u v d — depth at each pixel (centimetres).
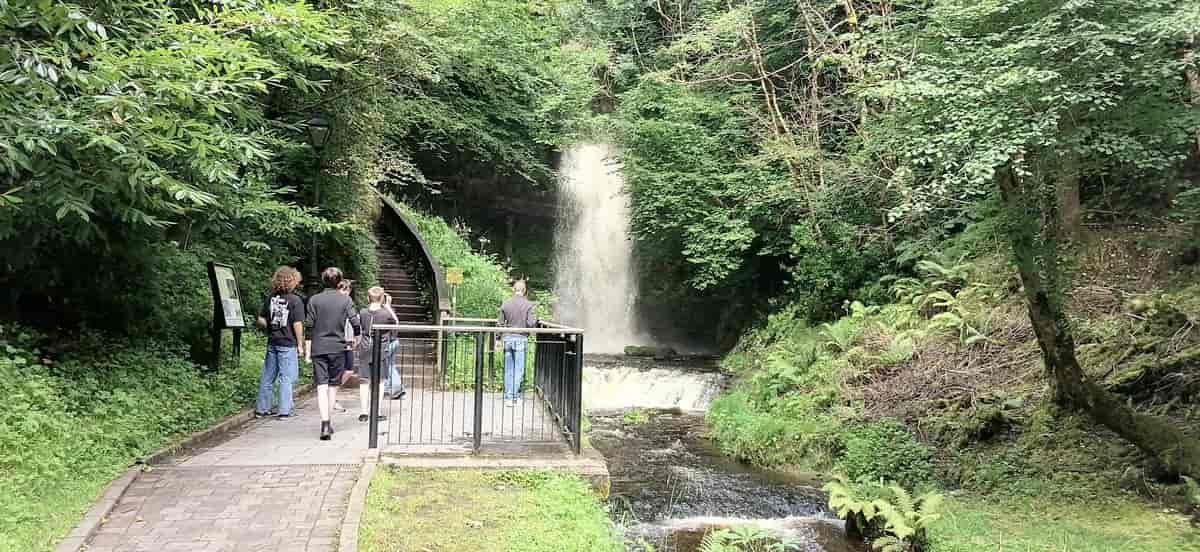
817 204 1559
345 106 1151
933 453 934
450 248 1842
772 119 1677
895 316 1320
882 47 894
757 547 698
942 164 627
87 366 705
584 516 518
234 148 615
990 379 1039
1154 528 643
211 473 569
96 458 549
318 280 1206
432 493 539
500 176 2497
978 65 634
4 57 485
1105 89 607
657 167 1878
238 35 734
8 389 558
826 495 888
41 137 467
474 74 1812
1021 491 782
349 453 640
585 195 2670
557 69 1980
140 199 610
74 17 483
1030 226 719
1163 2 567
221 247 1057
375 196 1698
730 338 2259
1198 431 762
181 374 793
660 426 1306
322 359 700
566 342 714
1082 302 1044
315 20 704
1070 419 867
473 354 1230
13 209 552
